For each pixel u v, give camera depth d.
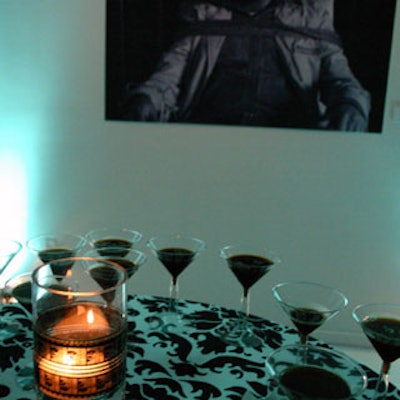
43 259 1.28
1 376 1.04
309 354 0.98
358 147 2.34
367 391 1.04
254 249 1.37
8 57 2.37
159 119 2.36
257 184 2.42
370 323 1.04
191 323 1.31
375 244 2.44
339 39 2.22
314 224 2.44
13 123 2.43
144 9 2.25
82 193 2.49
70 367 0.81
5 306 1.37
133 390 1.02
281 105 2.30
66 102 2.40
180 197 2.46
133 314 1.35
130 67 2.31
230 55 2.27
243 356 1.16
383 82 2.25
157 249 1.31
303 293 1.20
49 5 2.30
